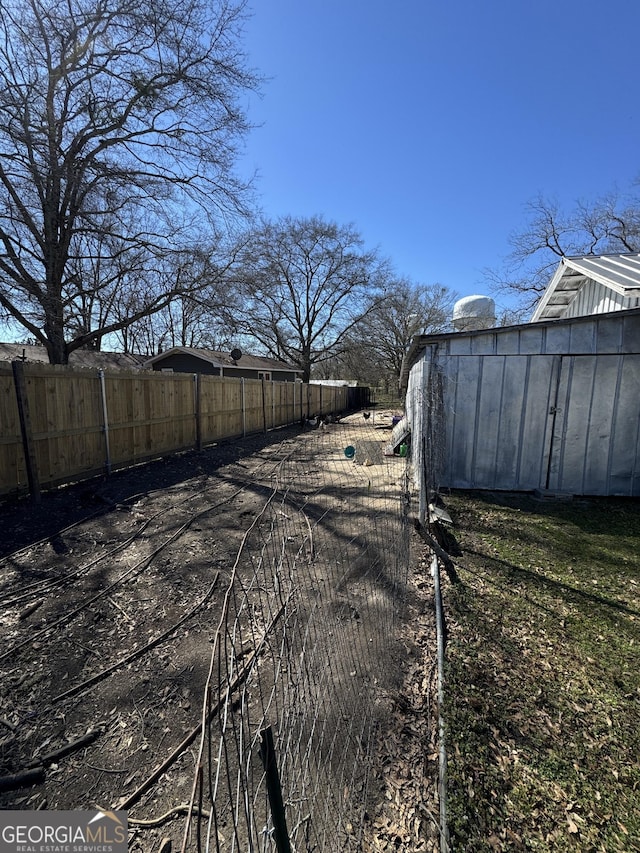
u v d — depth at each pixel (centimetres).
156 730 197
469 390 598
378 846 149
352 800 164
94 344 2056
